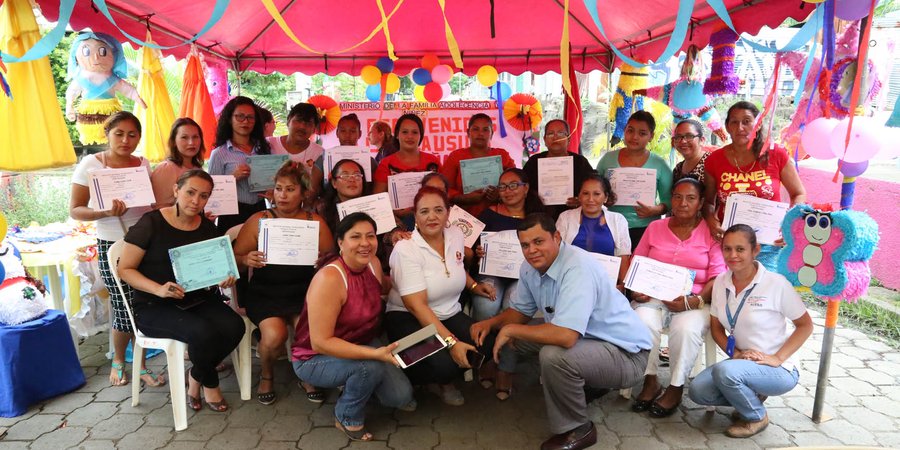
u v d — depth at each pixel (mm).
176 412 3164
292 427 3227
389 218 3822
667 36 5129
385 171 4586
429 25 5555
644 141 4316
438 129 7207
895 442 3049
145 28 4555
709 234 3705
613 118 6164
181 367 3174
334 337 2943
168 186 3840
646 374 3428
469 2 5016
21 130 3322
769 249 3725
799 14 3549
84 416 3326
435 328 2975
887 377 3867
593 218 3879
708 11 4359
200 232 3389
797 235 3164
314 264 3484
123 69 4281
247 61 6363
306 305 3076
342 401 3064
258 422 3281
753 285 3129
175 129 3867
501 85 7043
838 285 2984
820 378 3217
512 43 6113
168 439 3086
